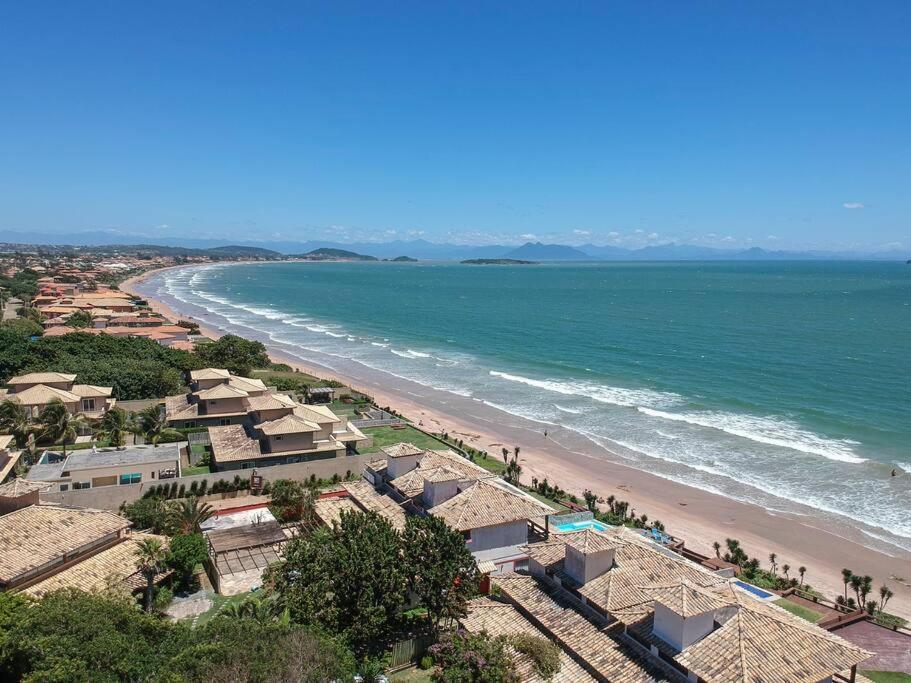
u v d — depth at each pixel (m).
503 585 35.31
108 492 50.03
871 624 37.97
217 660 22.61
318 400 88.06
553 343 144.62
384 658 31.27
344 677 24.12
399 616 33.53
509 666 28.28
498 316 198.12
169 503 46.97
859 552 51.06
